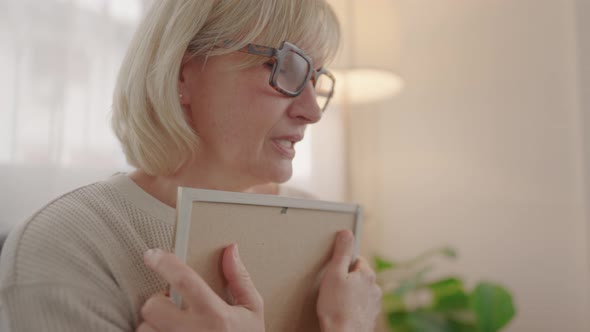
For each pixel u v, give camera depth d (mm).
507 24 1782
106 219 512
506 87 1770
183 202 380
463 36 1912
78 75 1298
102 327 413
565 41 1619
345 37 1614
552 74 1647
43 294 401
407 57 2088
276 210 469
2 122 1156
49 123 1222
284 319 517
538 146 1671
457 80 1921
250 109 563
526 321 1651
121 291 469
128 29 1427
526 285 1668
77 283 424
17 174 1173
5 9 1167
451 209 1904
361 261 606
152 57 572
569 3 1611
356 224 603
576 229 1562
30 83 1201
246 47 553
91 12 1333
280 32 569
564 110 1609
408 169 2061
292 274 511
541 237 1646
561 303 1582
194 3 553
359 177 2117
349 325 522
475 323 1367
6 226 1134
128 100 593
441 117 1964
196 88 582
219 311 374
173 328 371
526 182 1694
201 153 599
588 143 1502
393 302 1552
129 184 572
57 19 1256
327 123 2010
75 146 1285
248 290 421
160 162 579
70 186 1271
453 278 1557
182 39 550
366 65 1593
